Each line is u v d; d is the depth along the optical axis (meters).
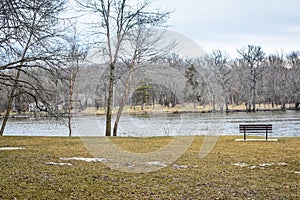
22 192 6.83
